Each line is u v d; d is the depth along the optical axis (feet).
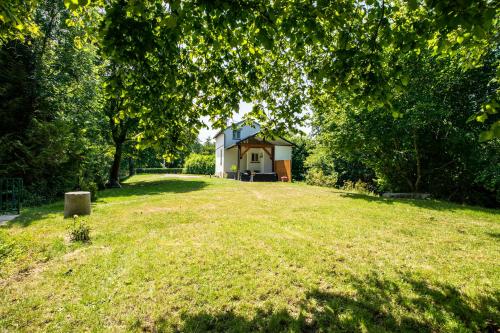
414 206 30.96
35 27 18.22
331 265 13.57
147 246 15.99
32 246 15.28
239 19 10.23
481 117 10.85
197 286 11.38
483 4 7.66
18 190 25.80
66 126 35.86
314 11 10.37
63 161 34.32
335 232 19.51
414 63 35.78
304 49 15.49
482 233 19.62
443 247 16.48
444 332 8.61
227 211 27.73
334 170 70.95
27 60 35.24
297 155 97.66
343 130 42.50
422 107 34.55
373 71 11.50
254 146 82.64
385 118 39.40
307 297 10.68
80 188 37.11
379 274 12.64
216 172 114.01
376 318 9.44
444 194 46.39
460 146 39.40
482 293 10.94
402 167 47.44
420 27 10.80
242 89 15.57
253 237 18.06
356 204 32.45
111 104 58.85
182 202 34.24
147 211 27.45
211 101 15.26
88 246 15.89
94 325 8.93
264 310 9.82
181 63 13.66
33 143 32.45
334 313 9.67
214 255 14.64
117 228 20.10
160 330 8.73
